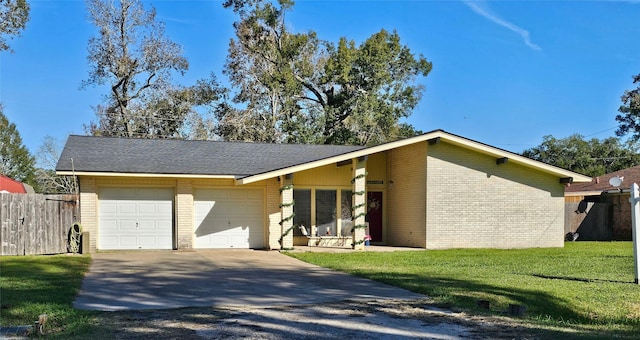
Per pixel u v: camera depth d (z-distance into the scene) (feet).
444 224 63.67
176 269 43.42
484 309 27.45
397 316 25.77
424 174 63.67
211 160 65.41
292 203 62.03
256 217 64.44
